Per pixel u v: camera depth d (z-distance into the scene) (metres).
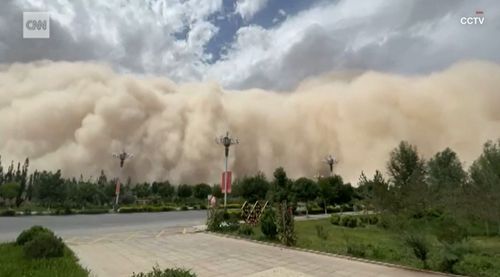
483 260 9.66
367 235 17.39
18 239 10.80
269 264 9.59
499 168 19.22
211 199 22.53
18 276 7.01
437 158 31.95
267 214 15.20
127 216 33.50
